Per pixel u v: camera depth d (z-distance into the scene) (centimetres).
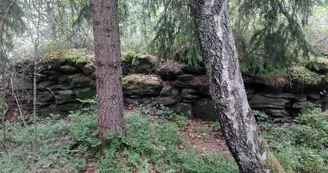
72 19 580
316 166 416
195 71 651
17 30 584
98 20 444
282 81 602
